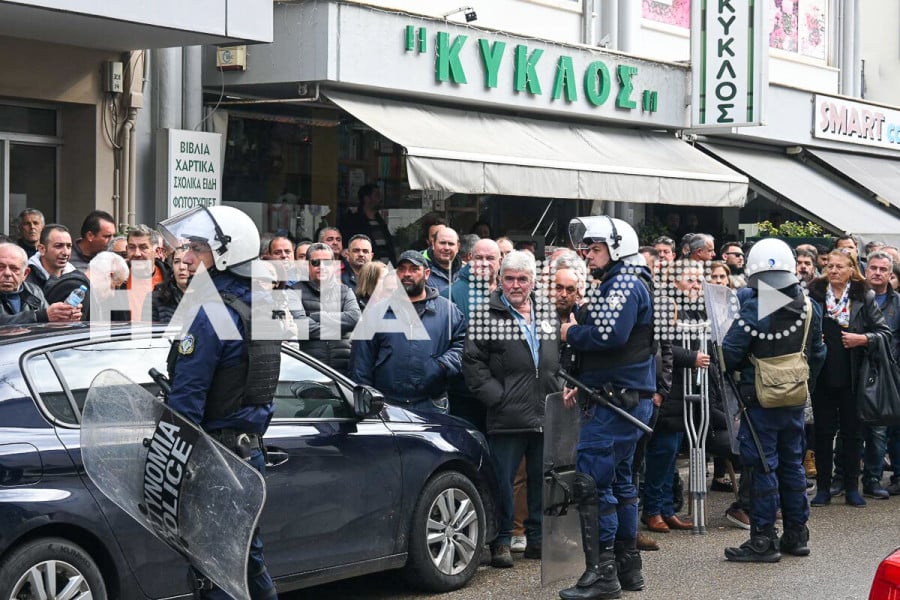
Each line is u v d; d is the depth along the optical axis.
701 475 8.77
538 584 7.31
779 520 9.39
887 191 18.88
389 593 7.13
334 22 11.31
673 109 15.98
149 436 5.09
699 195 14.68
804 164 19.00
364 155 13.16
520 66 13.41
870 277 10.13
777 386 7.67
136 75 10.88
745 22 15.74
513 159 12.06
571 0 15.98
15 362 5.45
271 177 12.36
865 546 8.39
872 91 28.42
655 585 7.25
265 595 5.37
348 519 6.47
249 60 11.59
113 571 5.40
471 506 7.23
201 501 5.00
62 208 10.87
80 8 8.88
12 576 5.09
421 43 12.20
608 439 6.83
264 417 5.41
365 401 6.47
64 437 5.36
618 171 13.39
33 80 10.16
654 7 17.53
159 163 11.09
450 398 8.24
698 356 8.41
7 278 7.27
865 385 9.62
